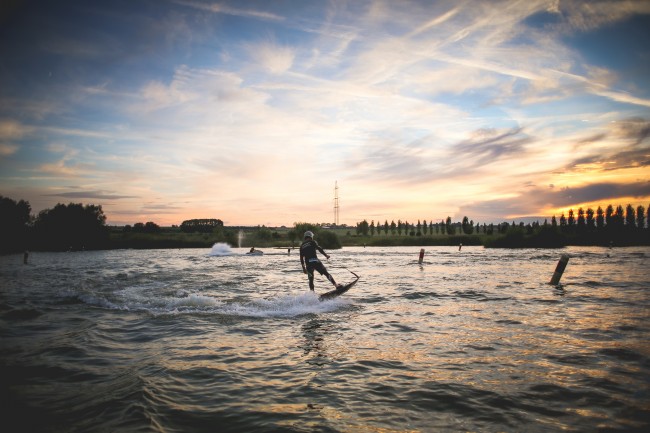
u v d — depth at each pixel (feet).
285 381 15.98
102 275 64.49
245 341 22.58
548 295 39.65
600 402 13.67
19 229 230.68
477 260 99.71
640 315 29.32
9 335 24.20
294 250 186.09
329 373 16.92
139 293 42.57
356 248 212.64
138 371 17.24
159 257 132.77
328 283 52.19
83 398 14.14
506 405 13.48
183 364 18.26
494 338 22.74
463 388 15.07
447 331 24.58
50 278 59.67
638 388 14.94
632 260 94.99
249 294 41.73
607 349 20.24
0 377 16.53
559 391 14.69
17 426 11.92
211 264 93.50
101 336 23.91
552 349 20.34
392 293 41.81
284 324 27.22
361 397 14.28
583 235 231.30
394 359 18.86
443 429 11.76
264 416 12.69
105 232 254.88
